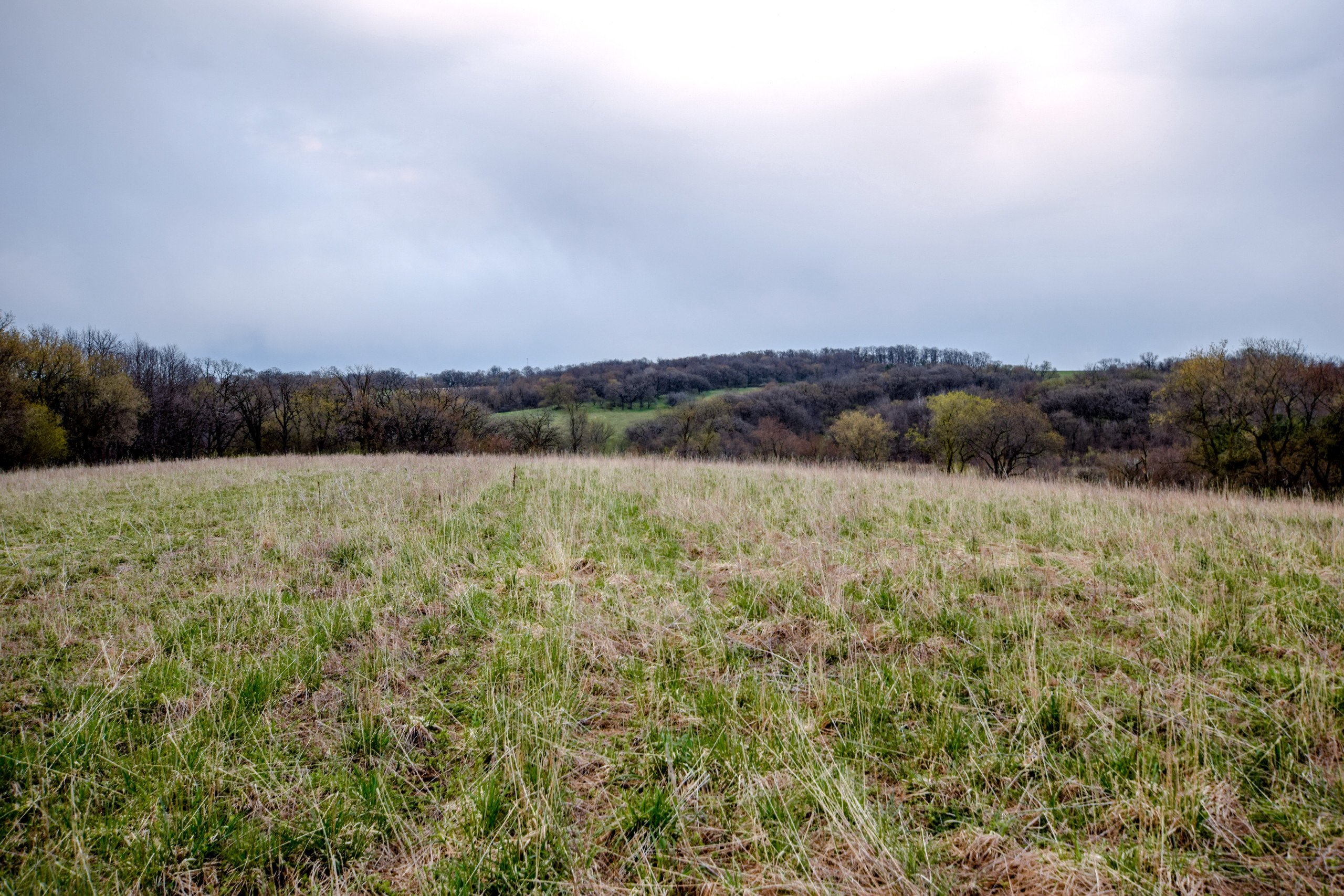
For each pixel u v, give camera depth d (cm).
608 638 441
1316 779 278
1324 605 463
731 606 505
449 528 749
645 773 310
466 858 258
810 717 343
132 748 330
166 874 257
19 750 325
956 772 299
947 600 502
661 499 888
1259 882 234
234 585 553
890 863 242
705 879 249
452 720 362
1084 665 397
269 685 387
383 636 452
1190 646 401
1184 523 757
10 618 492
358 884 252
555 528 723
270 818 284
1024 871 241
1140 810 264
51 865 254
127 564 637
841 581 537
